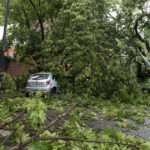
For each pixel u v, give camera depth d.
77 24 11.16
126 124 4.70
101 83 10.84
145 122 5.53
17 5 16.80
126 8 11.43
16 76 13.24
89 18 11.68
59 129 2.87
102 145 2.18
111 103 9.11
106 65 10.99
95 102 8.80
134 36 12.12
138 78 13.39
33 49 16.45
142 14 11.45
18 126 2.40
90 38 10.52
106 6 11.98
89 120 5.08
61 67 11.60
